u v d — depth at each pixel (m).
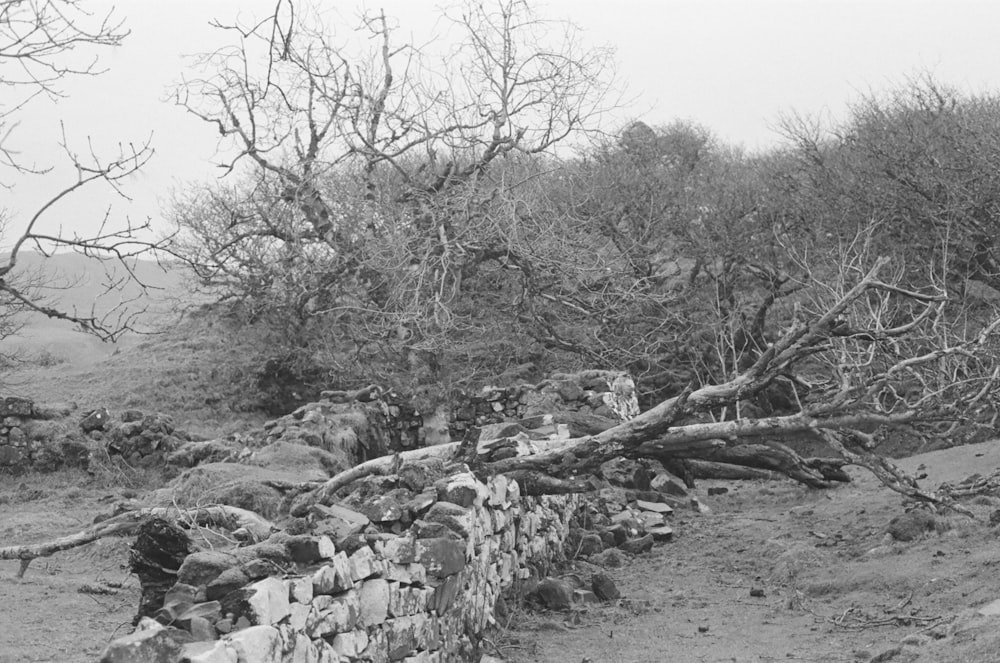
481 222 23.09
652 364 29.94
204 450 18.89
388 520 8.48
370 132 24.91
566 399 18.88
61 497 17.53
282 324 25.70
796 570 12.51
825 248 28.17
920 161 27.92
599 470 16.95
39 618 9.54
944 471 16.34
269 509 11.80
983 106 30.91
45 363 26.67
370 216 23.91
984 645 7.55
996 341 14.07
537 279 25.02
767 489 18.48
